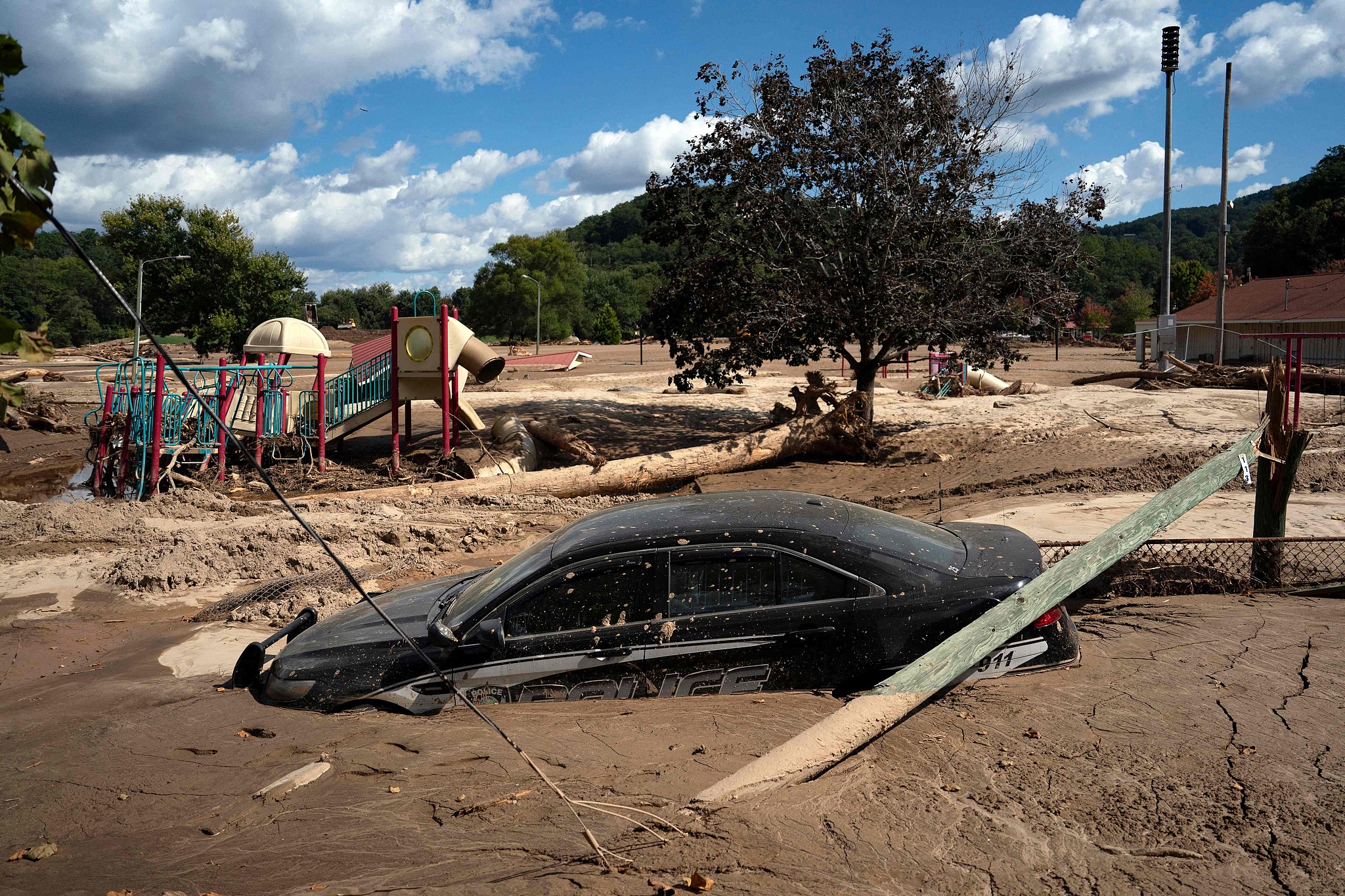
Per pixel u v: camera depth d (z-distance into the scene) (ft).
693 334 67.36
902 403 85.25
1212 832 10.85
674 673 16.08
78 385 111.55
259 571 32.12
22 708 18.65
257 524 38.91
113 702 18.61
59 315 370.53
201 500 44.86
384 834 11.41
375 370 64.44
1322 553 25.35
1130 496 39.01
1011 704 15.14
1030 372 127.54
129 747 15.30
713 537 16.53
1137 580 23.72
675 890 9.70
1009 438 61.52
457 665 16.28
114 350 190.29
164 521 41.39
